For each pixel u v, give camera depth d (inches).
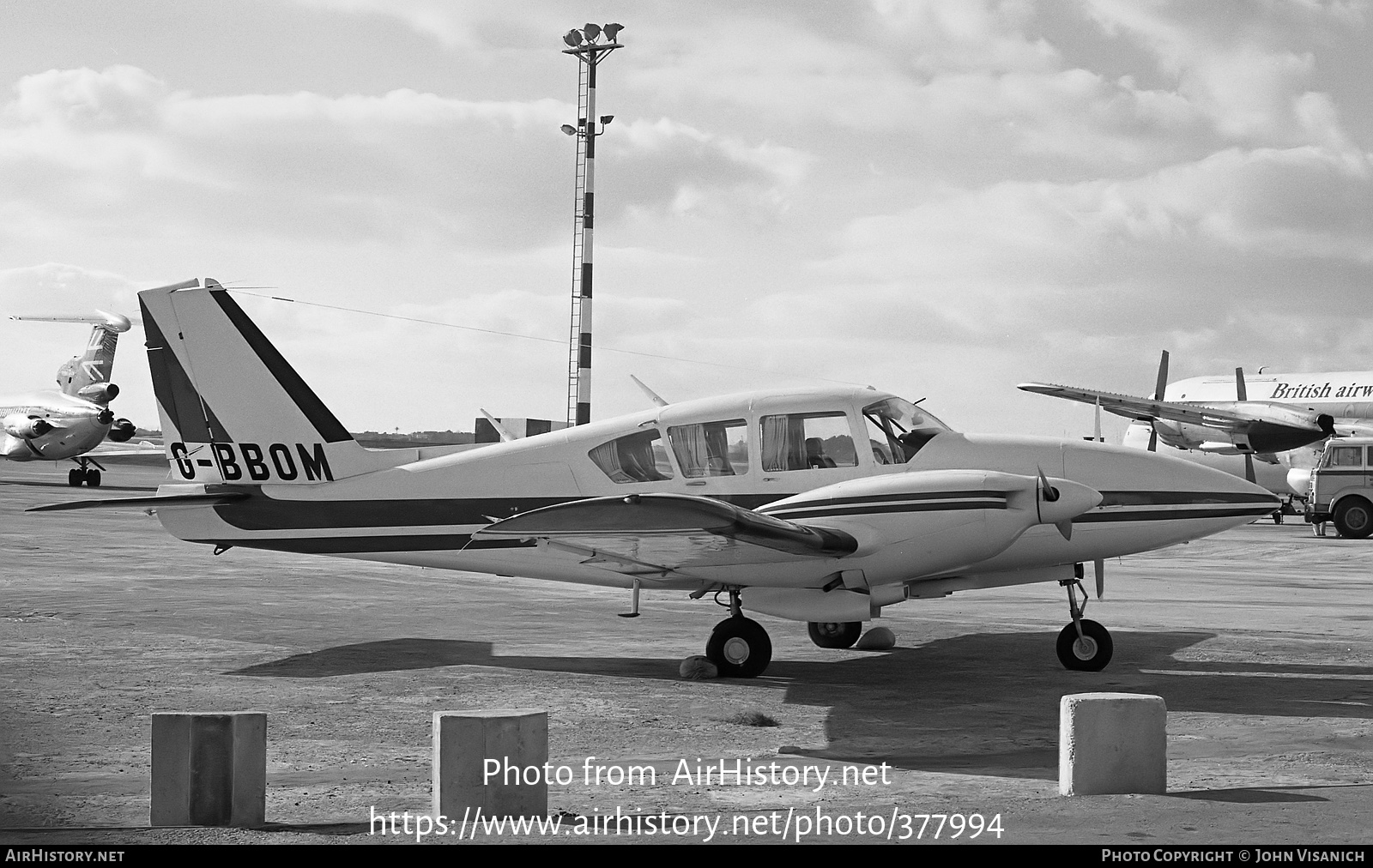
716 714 327.3
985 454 409.7
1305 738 298.7
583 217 1464.1
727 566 389.7
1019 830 203.3
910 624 538.3
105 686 356.5
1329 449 1127.0
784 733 303.3
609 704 340.2
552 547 382.9
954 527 371.2
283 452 441.4
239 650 432.1
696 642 471.8
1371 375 1510.8
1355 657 441.4
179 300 442.3
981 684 382.9
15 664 393.7
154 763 209.0
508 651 442.0
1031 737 299.9
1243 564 898.1
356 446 444.8
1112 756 231.3
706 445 415.8
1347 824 205.5
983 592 698.8
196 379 442.6
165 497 438.9
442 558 436.5
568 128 1457.9
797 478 408.5
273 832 202.1
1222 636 498.6
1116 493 404.5
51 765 260.8
